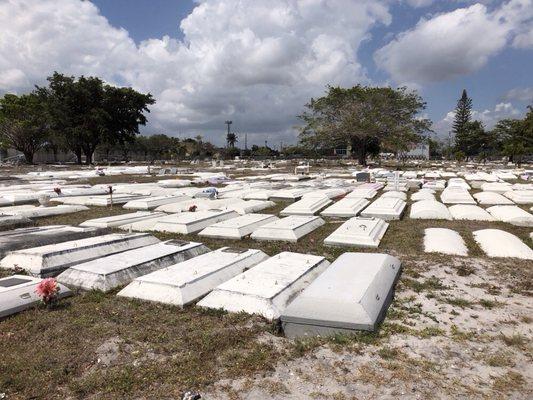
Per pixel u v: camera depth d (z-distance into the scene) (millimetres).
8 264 6586
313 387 3482
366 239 8188
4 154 69688
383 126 42469
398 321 4754
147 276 5746
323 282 5160
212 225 9398
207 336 4293
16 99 53625
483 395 3379
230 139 93750
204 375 3646
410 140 42875
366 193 15398
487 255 7672
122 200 14586
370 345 4152
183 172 32906
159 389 3453
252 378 3611
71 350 4102
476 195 16297
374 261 6078
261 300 4953
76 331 4516
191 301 5246
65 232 8461
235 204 12906
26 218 10570
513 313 4992
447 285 5953
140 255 6812
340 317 4379
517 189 17328
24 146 54719
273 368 3766
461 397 3348
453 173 29953
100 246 7352
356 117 43000
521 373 3711
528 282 6051
